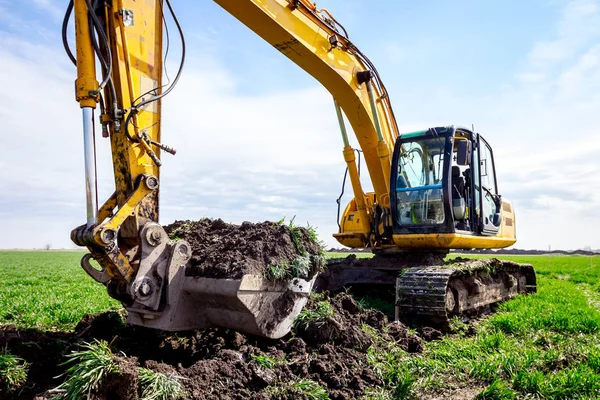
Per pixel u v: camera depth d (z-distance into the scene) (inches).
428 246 361.4
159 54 213.0
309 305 241.3
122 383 152.6
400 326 273.6
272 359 194.9
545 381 202.8
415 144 366.9
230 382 175.5
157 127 209.5
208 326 209.5
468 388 207.2
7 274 900.0
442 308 296.8
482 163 393.1
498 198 424.5
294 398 175.9
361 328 247.1
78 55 189.8
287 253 212.2
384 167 374.6
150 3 210.1
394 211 364.8
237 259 200.2
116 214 185.3
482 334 288.4
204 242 225.5
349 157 384.8
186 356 210.4
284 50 313.0
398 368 213.3
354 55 353.4
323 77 337.1
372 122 367.9
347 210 434.3
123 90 198.1
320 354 213.6
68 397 149.3
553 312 339.6
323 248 231.5
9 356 171.3
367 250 410.0
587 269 1077.1
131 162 196.4
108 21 200.1
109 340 211.8
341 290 376.2
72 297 452.4
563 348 261.9
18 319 319.6
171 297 194.5
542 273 940.0
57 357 185.6
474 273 366.0
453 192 362.9
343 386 194.9
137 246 197.3
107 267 190.4
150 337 220.5
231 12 281.0
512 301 409.7
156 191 201.0
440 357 243.4
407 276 322.7
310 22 315.9
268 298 200.4
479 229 375.9
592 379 199.2
